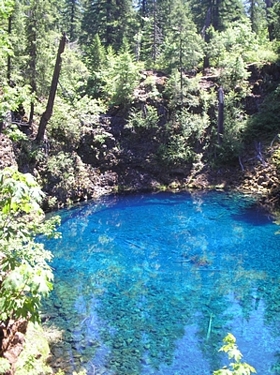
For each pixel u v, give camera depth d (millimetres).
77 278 12258
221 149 24312
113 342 8648
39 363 7383
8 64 17984
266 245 14625
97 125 23703
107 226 17312
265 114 25125
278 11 28734
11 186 3707
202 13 35375
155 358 8070
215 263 13234
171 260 13617
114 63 26500
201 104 25406
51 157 20281
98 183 22828
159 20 34000
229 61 25969
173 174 24359
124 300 10773
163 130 24703
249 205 19750
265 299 10617
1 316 4305
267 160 23078
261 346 8414
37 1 18703
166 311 10117
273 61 27172
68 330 9117
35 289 3324
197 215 18500
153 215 18766
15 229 4691
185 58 25031
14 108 9211
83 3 39188
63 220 18062
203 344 8570
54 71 19766
